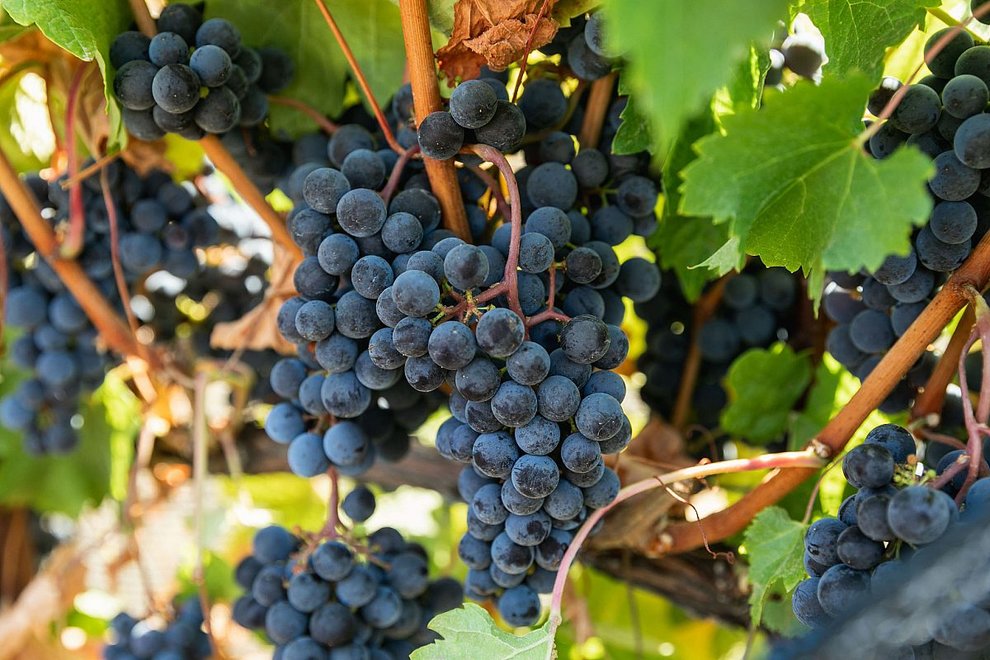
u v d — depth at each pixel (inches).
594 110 20.1
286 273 23.0
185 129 20.0
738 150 16.1
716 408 25.6
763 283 24.7
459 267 17.1
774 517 19.4
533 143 20.3
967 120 17.5
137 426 30.2
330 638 19.9
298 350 19.8
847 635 14.9
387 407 20.4
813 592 17.1
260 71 21.1
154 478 28.3
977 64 18.0
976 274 18.1
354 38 22.5
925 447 20.2
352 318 18.0
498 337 16.8
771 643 23.1
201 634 25.4
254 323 23.6
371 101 19.3
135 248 23.3
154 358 25.1
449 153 18.0
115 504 30.5
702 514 24.7
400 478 26.4
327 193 18.2
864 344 20.3
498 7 18.8
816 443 19.5
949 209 17.8
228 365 24.3
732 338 25.0
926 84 18.7
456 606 21.6
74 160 21.9
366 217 17.9
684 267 22.6
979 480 16.3
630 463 22.0
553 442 17.2
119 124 20.6
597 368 18.1
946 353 19.6
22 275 24.8
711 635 30.5
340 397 18.7
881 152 18.5
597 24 18.5
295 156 22.2
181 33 20.3
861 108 16.0
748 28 12.9
